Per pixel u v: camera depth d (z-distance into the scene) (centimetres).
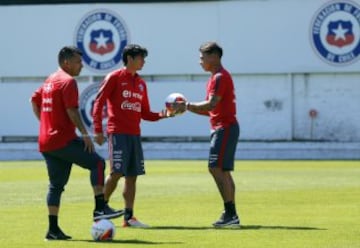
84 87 8481
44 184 4841
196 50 8262
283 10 8062
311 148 8056
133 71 2811
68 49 2481
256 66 8138
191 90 8294
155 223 2911
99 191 2477
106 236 2427
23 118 8625
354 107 8038
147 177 5406
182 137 8319
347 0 7956
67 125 2453
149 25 8350
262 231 2658
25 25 8569
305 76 8106
